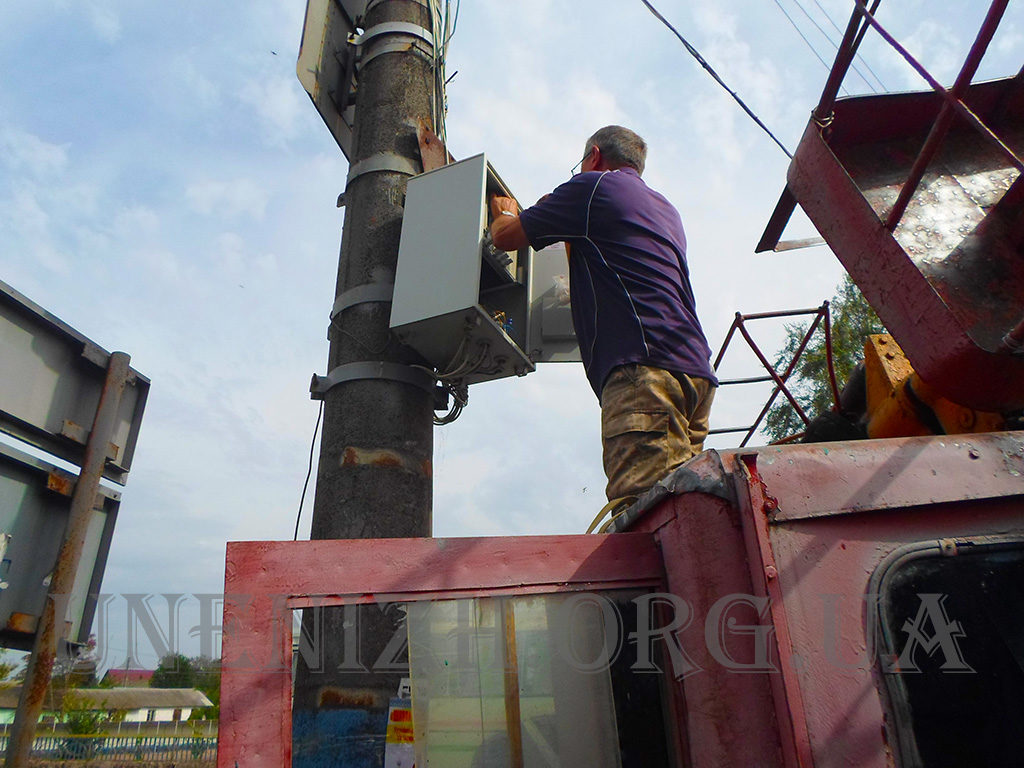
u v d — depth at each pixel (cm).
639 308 238
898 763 116
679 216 279
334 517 324
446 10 473
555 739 136
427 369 367
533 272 435
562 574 147
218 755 121
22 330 214
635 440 218
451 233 352
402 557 142
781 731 121
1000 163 202
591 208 261
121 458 245
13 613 201
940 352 160
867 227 181
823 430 268
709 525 136
